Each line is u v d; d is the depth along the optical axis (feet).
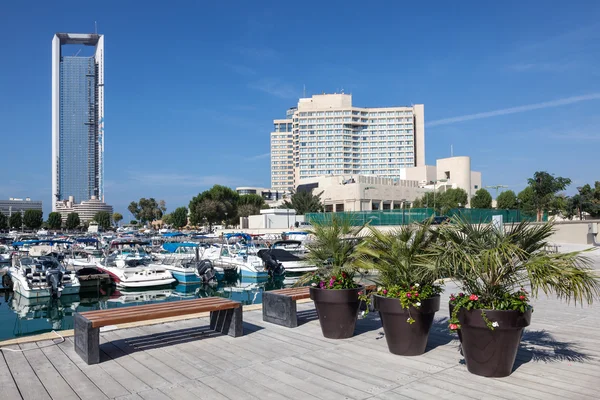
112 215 586.86
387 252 21.08
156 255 115.24
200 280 89.40
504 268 16.85
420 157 552.41
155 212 544.21
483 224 18.62
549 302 34.14
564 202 200.23
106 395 16.03
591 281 16.03
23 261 84.38
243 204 323.98
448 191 329.93
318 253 25.34
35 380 17.56
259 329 25.90
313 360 19.99
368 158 542.98
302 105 549.13
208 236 194.29
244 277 98.37
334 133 535.60
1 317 64.23
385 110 547.08
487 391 15.93
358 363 19.49
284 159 647.15
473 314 16.93
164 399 15.64
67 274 78.33
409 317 19.83
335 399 15.51
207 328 25.99
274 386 16.83
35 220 415.23
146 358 20.38
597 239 124.57
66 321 61.11
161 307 22.71
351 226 26.11
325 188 330.75
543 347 21.61
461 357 20.11
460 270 17.47
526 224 17.83
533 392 15.75
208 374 18.21
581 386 16.29
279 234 174.60
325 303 23.43
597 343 22.36
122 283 83.15
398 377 17.63
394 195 337.11
